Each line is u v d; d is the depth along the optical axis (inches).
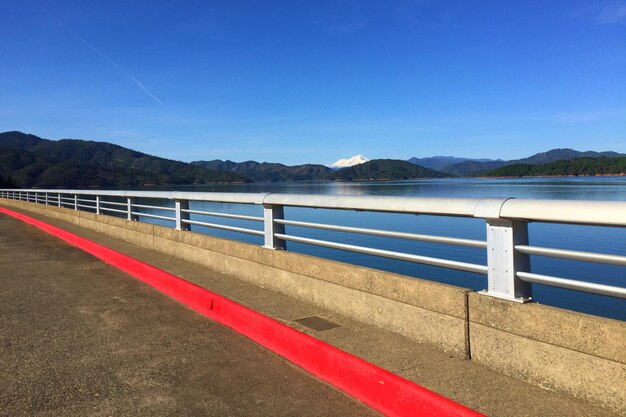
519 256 140.9
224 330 209.5
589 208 117.6
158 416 131.0
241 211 1857.8
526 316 133.1
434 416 122.3
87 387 149.6
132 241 454.3
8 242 522.3
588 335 119.4
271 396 143.9
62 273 340.8
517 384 132.3
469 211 147.5
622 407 113.1
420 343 166.1
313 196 219.6
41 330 207.5
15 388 148.9
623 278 770.2
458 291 153.1
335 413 133.3
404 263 976.3
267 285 253.1
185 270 307.4
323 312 206.8
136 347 186.5
